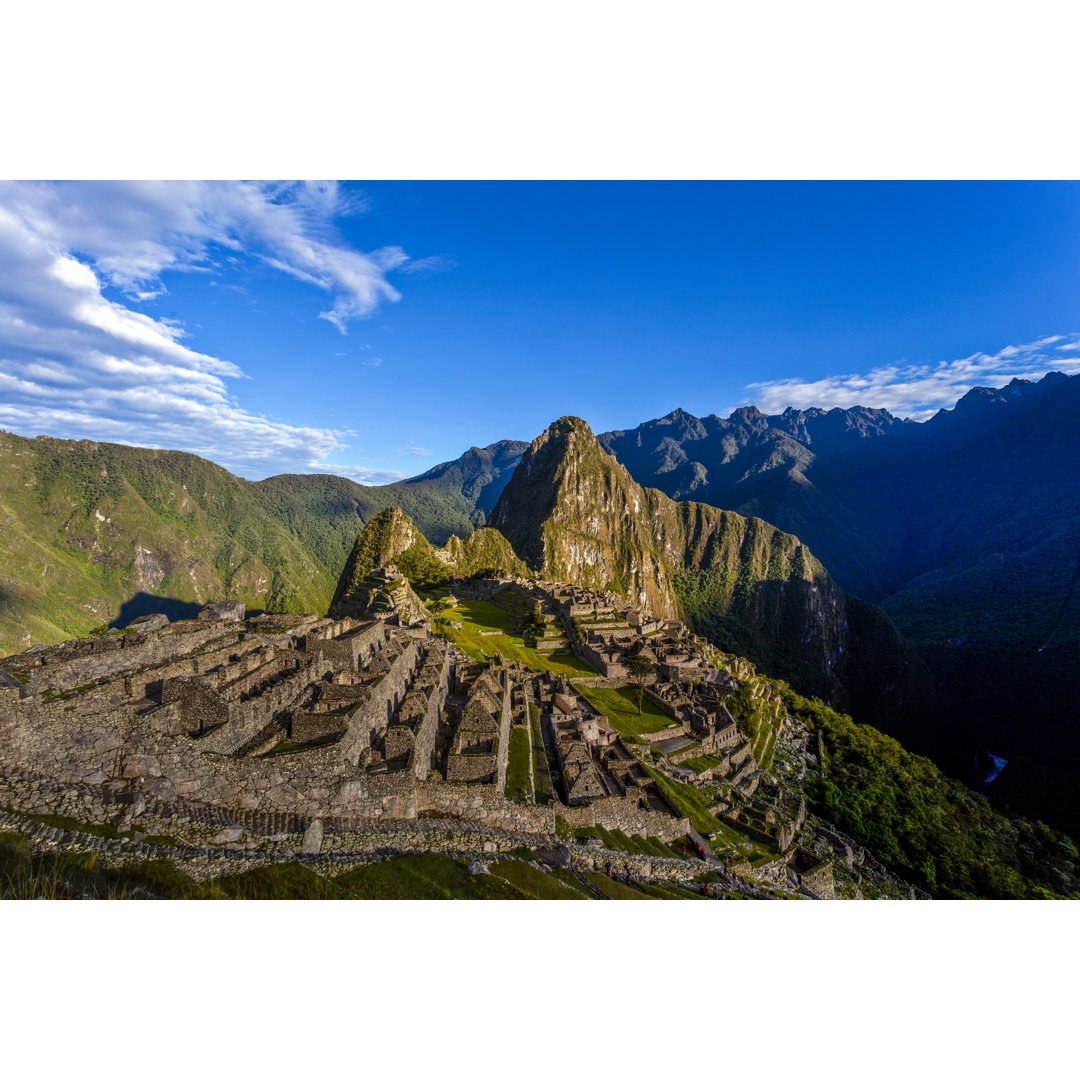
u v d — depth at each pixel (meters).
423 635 60.31
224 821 25.06
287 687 32.38
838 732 123.31
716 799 58.38
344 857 26.00
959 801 107.44
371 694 32.91
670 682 87.75
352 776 28.42
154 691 28.67
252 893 22.45
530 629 104.56
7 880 19.48
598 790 41.81
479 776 33.31
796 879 48.28
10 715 22.23
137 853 22.30
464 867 27.44
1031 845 98.69
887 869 72.31
